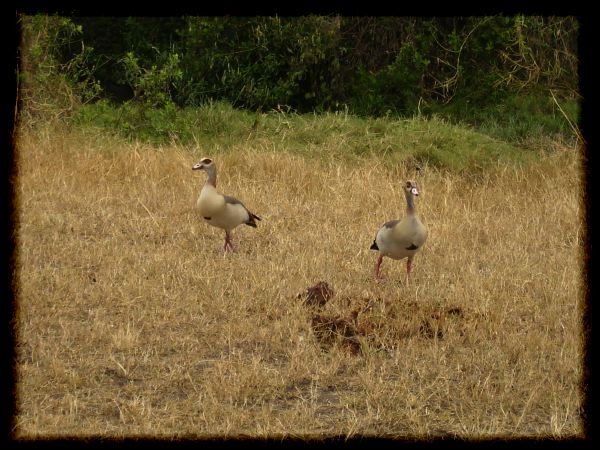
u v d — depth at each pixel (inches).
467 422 319.0
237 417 315.9
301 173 693.9
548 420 324.5
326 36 987.3
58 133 762.2
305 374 352.2
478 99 1002.7
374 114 967.6
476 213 622.8
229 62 993.5
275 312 416.8
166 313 411.2
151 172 684.7
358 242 543.8
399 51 1024.9
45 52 816.3
